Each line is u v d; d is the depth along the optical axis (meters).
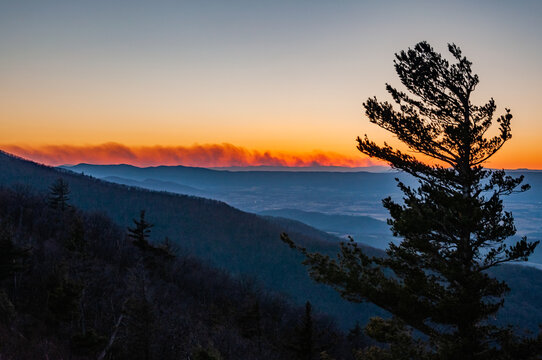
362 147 11.88
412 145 11.39
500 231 9.39
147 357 23.84
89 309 35.59
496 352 9.14
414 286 10.16
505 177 9.85
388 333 11.12
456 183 10.70
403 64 11.34
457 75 10.65
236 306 65.38
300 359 34.06
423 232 10.48
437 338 10.05
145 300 24.88
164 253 56.09
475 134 10.09
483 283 9.45
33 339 26.47
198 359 23.89
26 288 37.53
